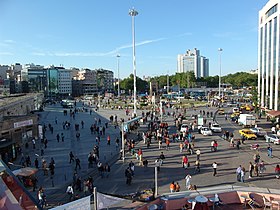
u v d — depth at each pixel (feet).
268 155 119.85
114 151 133.49
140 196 75.41
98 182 92.58
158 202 71.61
